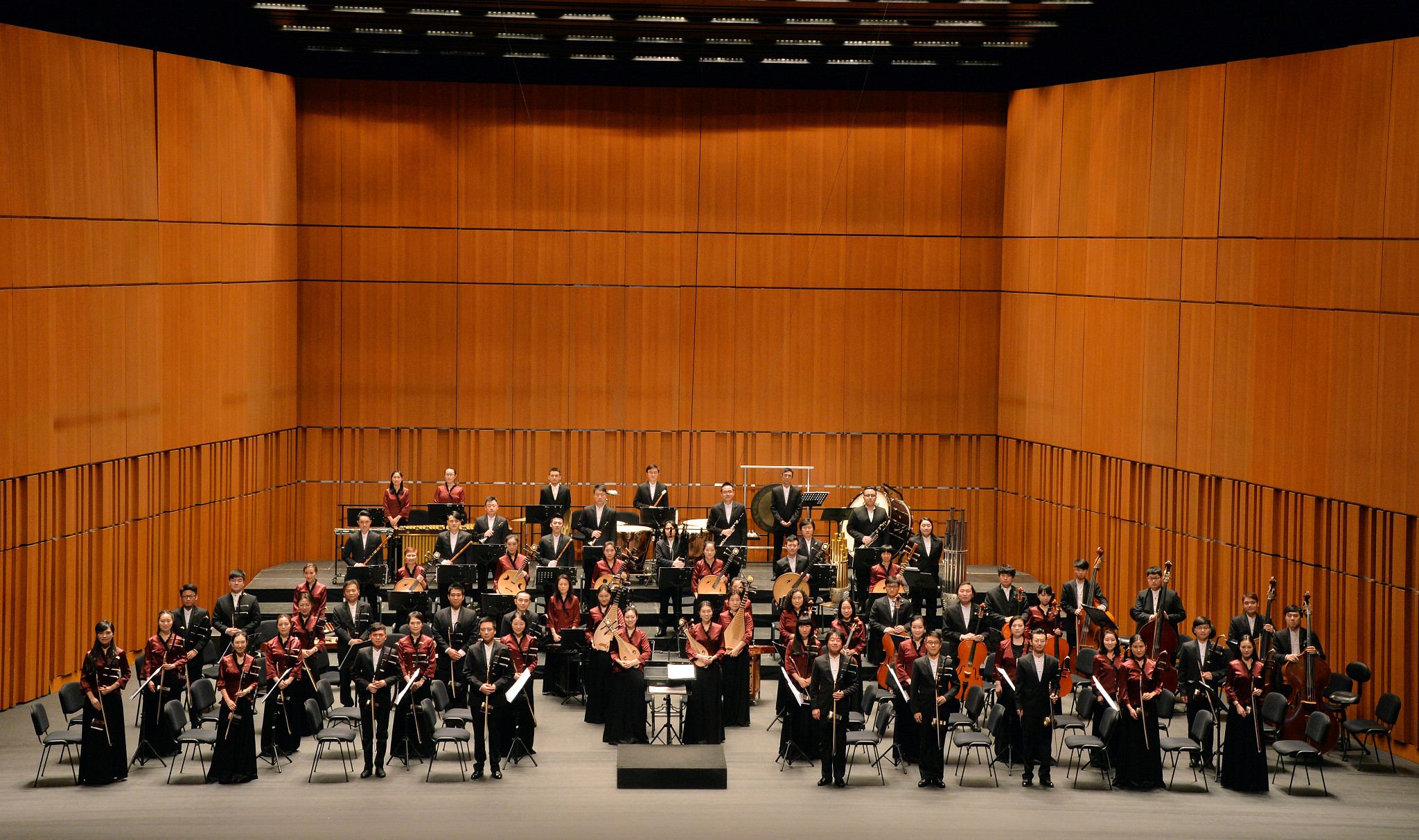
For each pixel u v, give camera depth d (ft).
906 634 47.03
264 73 59.57
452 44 59.26
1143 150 55.21
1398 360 43.32
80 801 38.06
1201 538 52.60
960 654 45.85
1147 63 57.47
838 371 64.34
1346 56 45.52
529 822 36.91
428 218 63.31
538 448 64.13
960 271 63.98
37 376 47.03
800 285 64.08
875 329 64.18
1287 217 48.26
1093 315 58.08
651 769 40.27
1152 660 41.68
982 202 63.82
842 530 58.34
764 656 53.31
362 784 40.29
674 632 52.13
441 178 63.16
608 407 64.23
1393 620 43.68
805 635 43.29
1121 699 40.73
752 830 36.50
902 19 53.62
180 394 54.70
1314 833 36.40
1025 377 62.44
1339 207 45.85
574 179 63.46
